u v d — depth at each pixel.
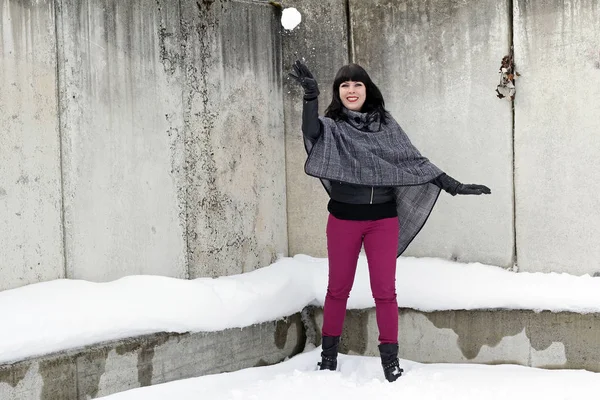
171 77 4.25
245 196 4.67
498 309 4.06
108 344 3.55
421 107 4.54
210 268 4.45
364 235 3.90
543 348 3.97
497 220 4.32
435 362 4.23
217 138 4.50
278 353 4.38
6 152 3.54
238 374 3.95
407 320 4.30
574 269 4.11
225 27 4.55
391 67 4.63
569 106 4.09
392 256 3.86
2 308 3.36
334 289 3.96
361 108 3.97
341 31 4.76
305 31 4.84
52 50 3.71
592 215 4.05
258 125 4.75
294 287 4.53
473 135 4.39
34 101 3.64
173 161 4.25
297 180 4.89
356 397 3.51
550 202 4.16
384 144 3.85
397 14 4.60
